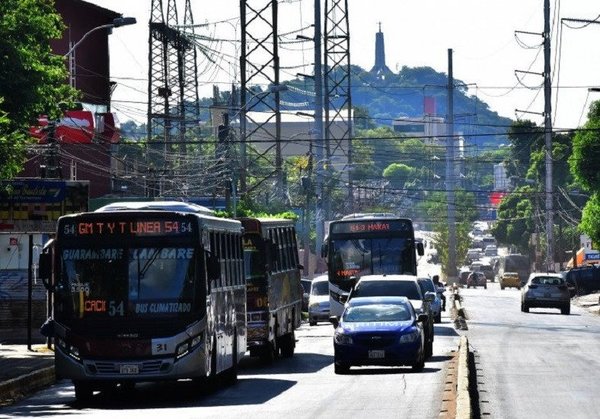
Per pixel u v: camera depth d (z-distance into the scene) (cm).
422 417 4166
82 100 15262
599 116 16388
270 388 5625
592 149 16175
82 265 5197
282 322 7625
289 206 19688
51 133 9625
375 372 6500
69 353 5131
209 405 4866
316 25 14850
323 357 7875
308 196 19538
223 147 14388
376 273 9981
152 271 5191
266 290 7100
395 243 10012
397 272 9981
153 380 5175
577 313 14412
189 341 5144
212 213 6306
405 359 6347
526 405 4631
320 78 14912
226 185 14338
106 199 14375
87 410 4819
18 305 9719
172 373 5119
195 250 5222
